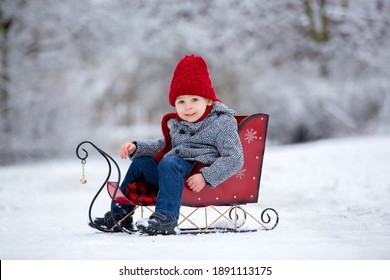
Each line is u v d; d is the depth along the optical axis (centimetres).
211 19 2361
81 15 2145
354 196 705
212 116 421
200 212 596
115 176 1233
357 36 2386
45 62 2267
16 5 2078
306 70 2441
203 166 407
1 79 2083
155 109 2578
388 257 295
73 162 2036
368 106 2417
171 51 2402
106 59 2373
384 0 2416
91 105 2342
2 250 335
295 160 1147
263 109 2419
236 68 2422
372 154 1141
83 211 661
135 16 2242
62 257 304
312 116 2391
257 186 425
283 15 2358
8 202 823
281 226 452
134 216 567
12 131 2134
